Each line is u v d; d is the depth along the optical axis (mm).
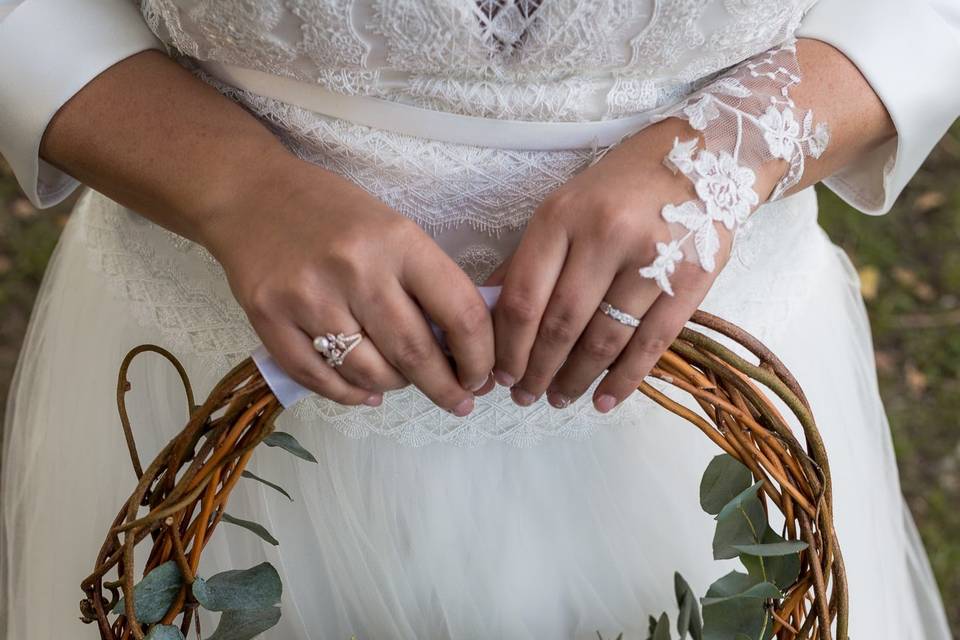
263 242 624
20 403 949
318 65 649
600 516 780
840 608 679
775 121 657
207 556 800
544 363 641
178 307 768
